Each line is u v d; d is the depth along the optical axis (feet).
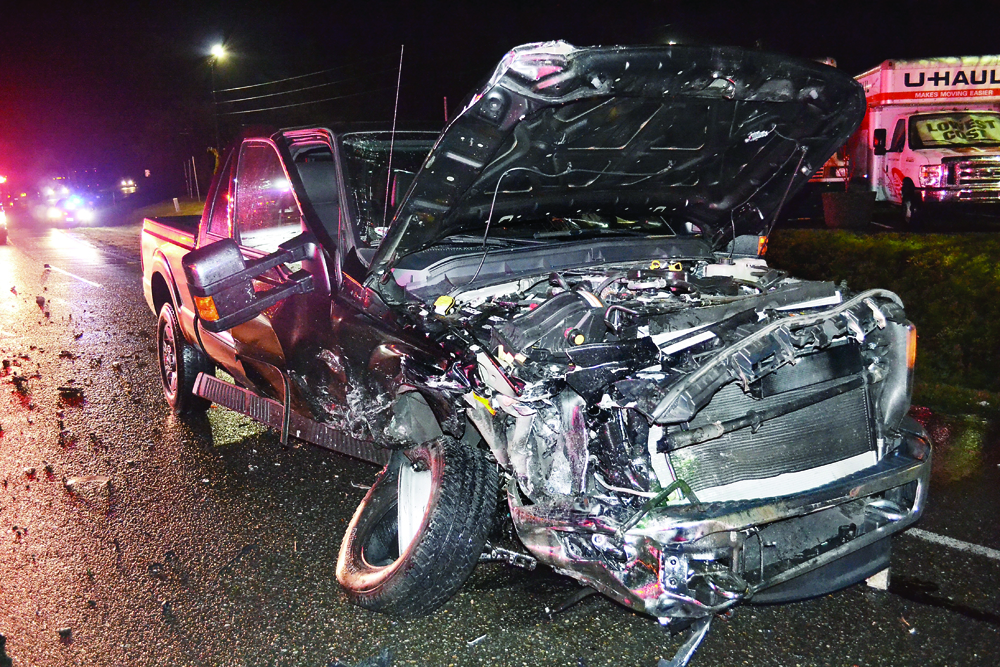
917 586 12.84
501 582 13.10
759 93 11.89
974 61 50.16
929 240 32.96
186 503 16.53
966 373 22.48
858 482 10.71
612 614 12.14
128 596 13.11
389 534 13.33
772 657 11.11
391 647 11.52
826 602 12.45
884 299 11.51
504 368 10.41
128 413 22.38
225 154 18.28
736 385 10.48
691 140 12.79
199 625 12.23
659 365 10.14
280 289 13.41
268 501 16.51
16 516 16.17
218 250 12.60
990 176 45.03
